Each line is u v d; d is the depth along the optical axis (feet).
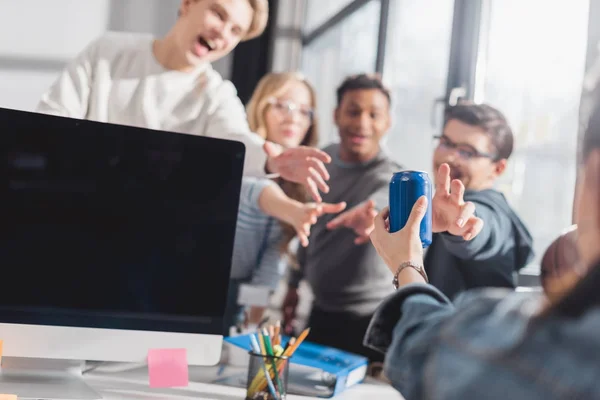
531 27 5.45
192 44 5.66
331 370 4.43
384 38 6.41
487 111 5.33
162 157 4.06
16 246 3.80
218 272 4.15
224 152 4.17
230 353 5.16
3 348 3.75
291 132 6.30
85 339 3.89
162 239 4.05
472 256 5.11
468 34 5.66
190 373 4.78
